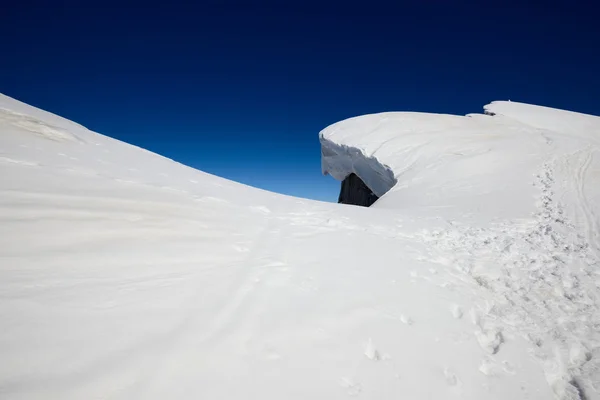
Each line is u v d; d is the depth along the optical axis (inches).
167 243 155.9
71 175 194.4
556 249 262.7
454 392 106.6
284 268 163.6
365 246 227.8
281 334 109.2
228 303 119.7
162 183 249.6
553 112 1187.3
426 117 1037.2
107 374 73.5
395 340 124.5
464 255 243.8
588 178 514.3
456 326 146.7
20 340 74.4
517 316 166.1
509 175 553.3
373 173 852.0
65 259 116.2
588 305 180.5
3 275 96.1
